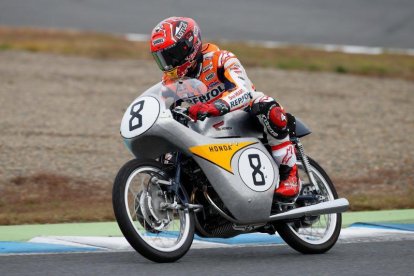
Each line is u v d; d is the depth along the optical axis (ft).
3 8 269.64
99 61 200.23
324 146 134.31
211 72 66.59
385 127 150.41
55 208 94.94
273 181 67.15
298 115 155.12
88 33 237.45
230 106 64.28
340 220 72.90
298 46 239.30
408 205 99.09
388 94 181.37
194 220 64.34
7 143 124.98
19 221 86.63
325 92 178.60
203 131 65.21
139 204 62.90
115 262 63.10
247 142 66.74
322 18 281.13
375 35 263.29
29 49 207.82
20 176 108.37
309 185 73.00
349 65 213.46
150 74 188.44
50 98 158.20
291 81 187.73
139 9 279.28
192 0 295.69
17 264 61.98
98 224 86.22
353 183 112.78
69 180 108.17
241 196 64.54
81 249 71.26
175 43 63.46
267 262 64.34
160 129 61.52
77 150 124.06
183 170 64.54
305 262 64.59
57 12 268.62
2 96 156.56
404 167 122.42
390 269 61.31
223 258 66.39
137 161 62.08
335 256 67.97
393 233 81.05
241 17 274.57
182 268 60.44
